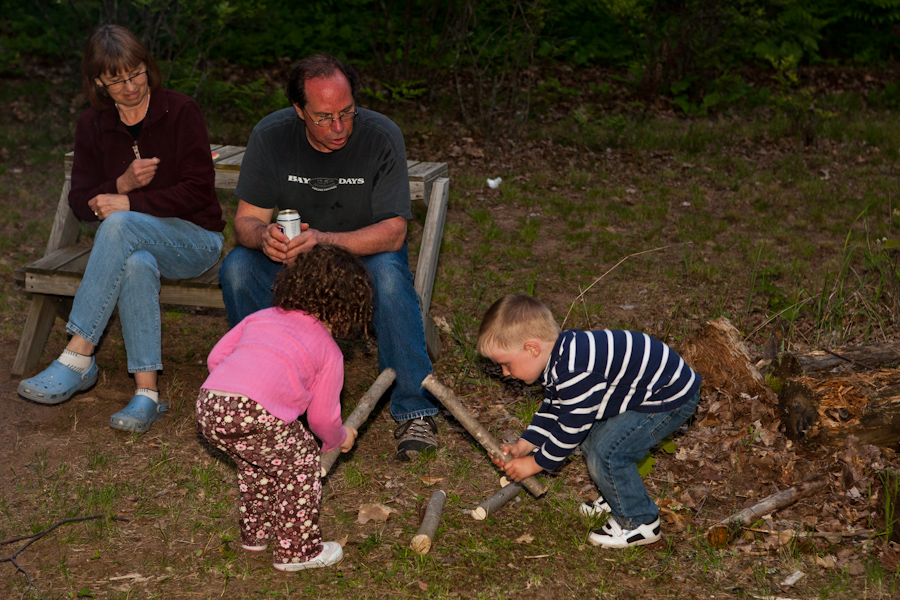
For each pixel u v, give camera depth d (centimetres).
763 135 1025
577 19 1334
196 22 1003
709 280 596
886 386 370
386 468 369
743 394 405
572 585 291
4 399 416
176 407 417
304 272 283
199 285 417
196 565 296
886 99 1203
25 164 825
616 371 291
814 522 324
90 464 360
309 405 286
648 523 313
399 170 397
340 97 360
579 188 838
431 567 297
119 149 420
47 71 1125
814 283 584
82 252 457
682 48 1162
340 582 287
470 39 1186
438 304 552
